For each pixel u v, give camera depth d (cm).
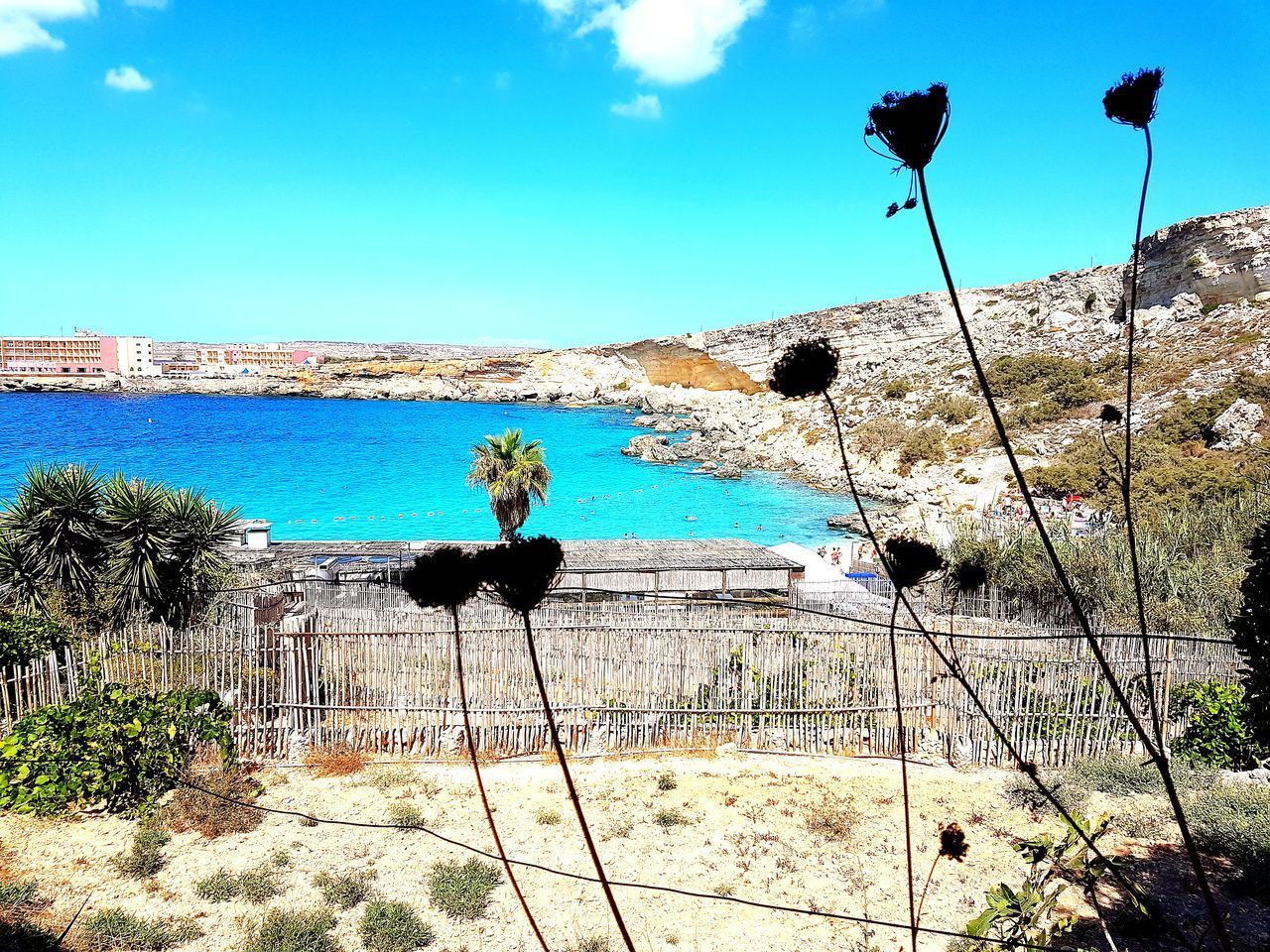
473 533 4200
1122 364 5631
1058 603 1694
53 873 935
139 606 1602
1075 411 5362
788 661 1324
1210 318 5819
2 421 9550
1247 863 930
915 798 1158
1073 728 1253
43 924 823
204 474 5962
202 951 802
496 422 9931
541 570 225
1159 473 3447
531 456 3200
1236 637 582
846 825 1080
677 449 7262
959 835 410
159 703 1190
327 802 1142
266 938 803
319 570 2250
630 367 12912
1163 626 1485
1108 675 226
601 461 6862
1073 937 806
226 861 979
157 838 1009
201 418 10300
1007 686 1268
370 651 1295
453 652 1296
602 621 1402
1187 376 4969
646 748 1322
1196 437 4059
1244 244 5950
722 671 1332
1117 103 222
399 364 15275
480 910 887
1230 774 1176
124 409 11844
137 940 799
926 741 1302
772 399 9238
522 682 1306
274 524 4388
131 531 1627
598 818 1105
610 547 2591
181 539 1659
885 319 9556
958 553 1855
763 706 1322
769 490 5497
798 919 877
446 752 1293
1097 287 7900
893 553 307
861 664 1320
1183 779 1145
